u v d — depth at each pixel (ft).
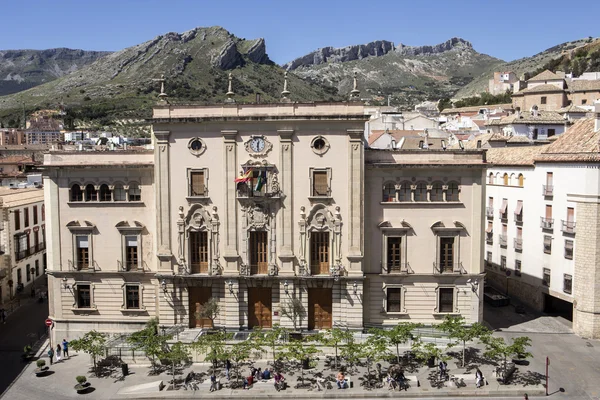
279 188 160.25
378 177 164.25
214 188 162.40
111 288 170.71
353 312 162.30
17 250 230.68
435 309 166.30
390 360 152.97
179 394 135.64
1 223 221.05
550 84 458.91
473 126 416.46
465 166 162.40
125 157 169.17
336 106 157.38
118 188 169.58
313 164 160.15
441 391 134.10
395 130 341.82
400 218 165.27
